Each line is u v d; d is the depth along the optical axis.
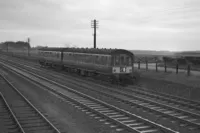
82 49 29.91
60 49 36.19
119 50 22.81
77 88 20.86
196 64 31.98
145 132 9.65
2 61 55.47
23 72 33.34
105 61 23.66
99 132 9.69
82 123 10.85
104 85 23.00
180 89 19.00
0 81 24.50
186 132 9.80
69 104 14.68
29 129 9.90
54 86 21.86
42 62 44.25
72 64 31.78
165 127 9.92
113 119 10.85
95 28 41.78
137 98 16.28
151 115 12.37
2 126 10.33
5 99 15.73
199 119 11.70
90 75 27.78
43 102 15.18
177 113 12.77
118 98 16.30
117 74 22.89
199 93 17.11
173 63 34.44
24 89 19.92
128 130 9.84
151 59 43.69
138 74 25.03
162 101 15.95
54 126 10.19
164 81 21.59
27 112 12.65
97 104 14.67
